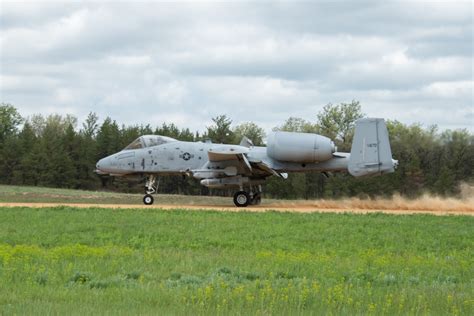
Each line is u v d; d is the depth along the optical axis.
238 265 22.12
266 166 47.84
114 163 51.38
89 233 31.27
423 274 21.44
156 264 22.23
